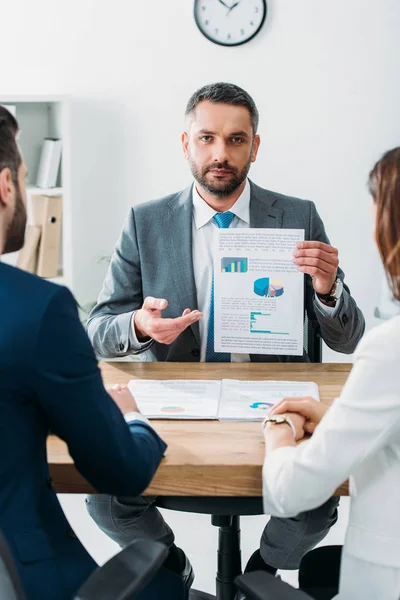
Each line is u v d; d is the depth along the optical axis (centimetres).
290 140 397
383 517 125
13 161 121
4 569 102
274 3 386
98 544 277
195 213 215
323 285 196
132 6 388
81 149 397
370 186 127
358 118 396
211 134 203
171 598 144
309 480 124
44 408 114
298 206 217
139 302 217
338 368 196
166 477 140
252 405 167
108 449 117
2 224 122
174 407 166
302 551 184
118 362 203
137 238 215
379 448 122
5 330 108
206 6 385
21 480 114
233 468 139
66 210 377
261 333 197
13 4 388
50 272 383
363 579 127
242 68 391
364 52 390
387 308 399
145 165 400
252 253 194
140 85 394
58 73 393
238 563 199
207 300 211
